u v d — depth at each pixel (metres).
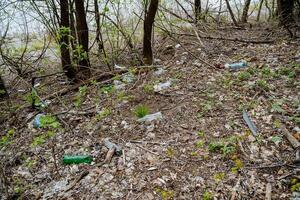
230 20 5.73
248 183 1.82
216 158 2.01
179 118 2.44
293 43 3.69
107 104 2.80
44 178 2.06
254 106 2.43
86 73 3.44
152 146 2.18
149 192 1.84
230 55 3.58
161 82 3.06
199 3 4.98
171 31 4.16
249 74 2.90
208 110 2.47
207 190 1.81
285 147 2.03
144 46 3.54
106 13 3.74
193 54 3.60
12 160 2.25
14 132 2.62
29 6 3.96
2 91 3.16
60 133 2.47
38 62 4.11
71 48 3.45
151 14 3.38
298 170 1.86
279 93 2.58
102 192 1.88
